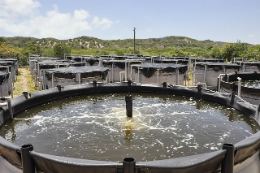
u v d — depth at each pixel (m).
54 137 4.31
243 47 40.66
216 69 15.47
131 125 4.96
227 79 11.64
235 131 4.59
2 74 10.03
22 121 5.20
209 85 16.02
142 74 13.52
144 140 4.16
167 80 13.40
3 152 2.90
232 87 9.05
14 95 15.45
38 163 2.48
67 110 6.13
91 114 5.81
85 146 3.91
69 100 7.14
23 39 139.50
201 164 2.39
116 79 19.31
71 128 4.79
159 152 3.68
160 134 4.44
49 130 4.67
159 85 8.20
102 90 8.09
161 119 5.38
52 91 6.99
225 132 4.55
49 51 50.31
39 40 144.00
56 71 11.73
